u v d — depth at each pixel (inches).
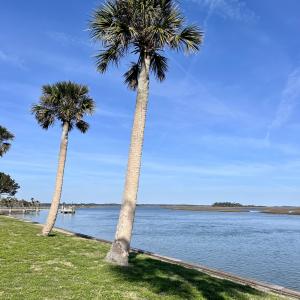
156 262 606.9
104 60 641.0
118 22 579.2
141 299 375.9
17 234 888.9
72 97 930.1
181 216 5123.0
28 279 424.5
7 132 1720.0
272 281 808.9
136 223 3058.6
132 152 569.6
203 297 402.9
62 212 4845.0
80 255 609.9
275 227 2704.2
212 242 1544.0
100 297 370.3
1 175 3548.2
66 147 928.3
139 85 591.5
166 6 586.9
